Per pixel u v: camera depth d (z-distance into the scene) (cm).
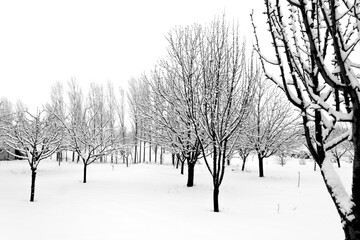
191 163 1812
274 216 1097
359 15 316
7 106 4344
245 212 1165
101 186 1808
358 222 302
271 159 4875
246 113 1359
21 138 1330
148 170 2688
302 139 2664
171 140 1897
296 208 1244
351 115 304
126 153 3406
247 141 2505
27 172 2623
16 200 1280
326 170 330
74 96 3825
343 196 315
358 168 303
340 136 338
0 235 756
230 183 1973
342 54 293
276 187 1841
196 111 1441
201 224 934
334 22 287
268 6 330
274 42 329
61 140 1611
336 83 304
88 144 2056
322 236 838
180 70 1684
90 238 746
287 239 804
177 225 904
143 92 2225
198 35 1570
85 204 1221
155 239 751
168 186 1811
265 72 357
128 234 787
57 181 2042
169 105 1897
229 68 1293
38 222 898
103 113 3916
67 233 786
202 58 1306
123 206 1195
